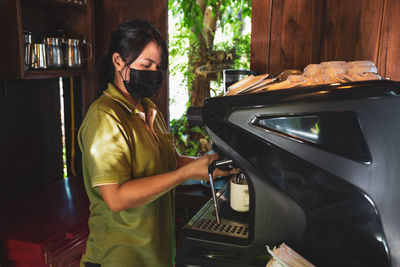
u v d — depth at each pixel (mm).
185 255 1046
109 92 1299
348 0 2172
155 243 1355
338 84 882
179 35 4637
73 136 2619
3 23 1901
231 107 928
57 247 1756
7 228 1808
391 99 834
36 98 2383
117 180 1182
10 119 2209
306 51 2295
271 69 2369
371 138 841
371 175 851
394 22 2102
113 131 1198
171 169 1500
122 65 1303
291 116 883
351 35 2199
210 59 4633
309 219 921
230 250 1018
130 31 1261
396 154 838
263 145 916
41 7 2352
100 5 2652
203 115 970
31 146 2369
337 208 886
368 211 863
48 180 2518
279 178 921
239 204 1193
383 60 2156
